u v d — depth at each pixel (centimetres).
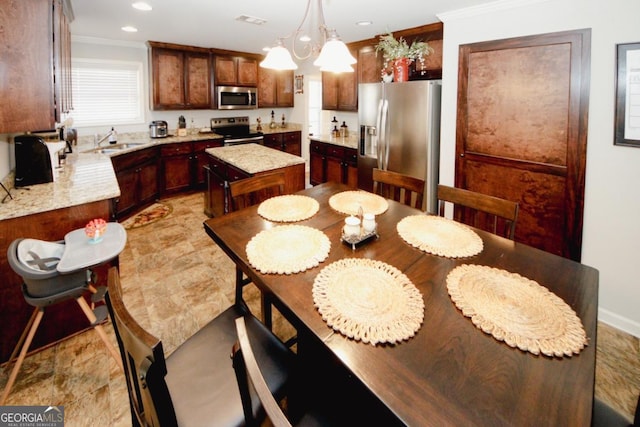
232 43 473
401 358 88
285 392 110
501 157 272
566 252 244
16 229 184
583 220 234
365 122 394
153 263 306
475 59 277
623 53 205
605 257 228
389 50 355
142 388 79
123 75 484
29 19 172
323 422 100
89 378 178
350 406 106
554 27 232
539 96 244
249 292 262
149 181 467
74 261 155
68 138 403
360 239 154
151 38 443
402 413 73
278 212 195
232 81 553
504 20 257
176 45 482
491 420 71
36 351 196
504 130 267
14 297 187
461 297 114
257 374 64
